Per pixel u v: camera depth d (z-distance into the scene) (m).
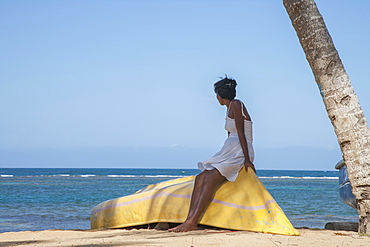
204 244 4.21
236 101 5.91
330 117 5.47
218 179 5.78
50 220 12.83
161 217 5.96
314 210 16.58
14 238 5.04
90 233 5.47
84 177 79.19
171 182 7.01
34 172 115.38
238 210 5.59
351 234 5.27
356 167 5.29
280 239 4.63
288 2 5.61
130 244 4.21
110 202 6.46
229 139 5.96
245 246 4.11
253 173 5.77
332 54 5.41
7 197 23.78
